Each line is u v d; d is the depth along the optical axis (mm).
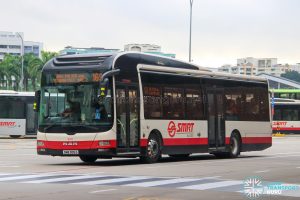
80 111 24344
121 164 25438
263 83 33531
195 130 28375
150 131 25859
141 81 25578
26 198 14180
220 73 30359
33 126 55344
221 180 18438
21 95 55156
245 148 31812
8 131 55062
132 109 25047
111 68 24156
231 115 30844
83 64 24656
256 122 32656
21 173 20672
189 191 15625
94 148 23984
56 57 25328
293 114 72812
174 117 27219
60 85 24797
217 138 29828
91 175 19938
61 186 16641
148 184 17203
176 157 31766
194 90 28516
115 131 24125
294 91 76875
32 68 140625
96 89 24188
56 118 24656
